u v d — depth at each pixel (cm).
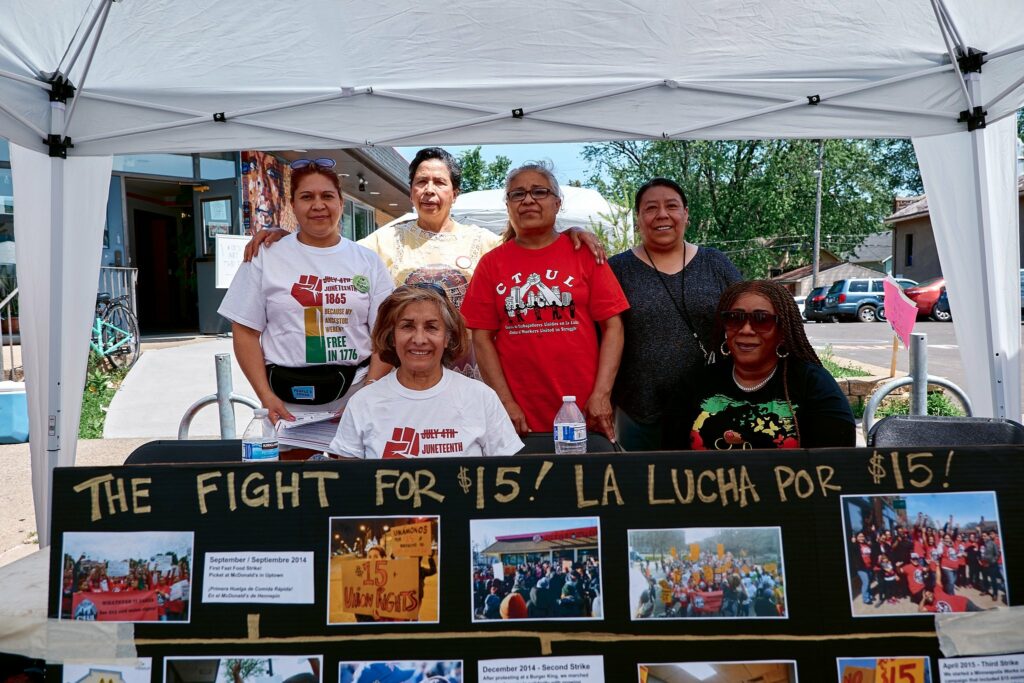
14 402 699
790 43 358
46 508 375
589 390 329
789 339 252
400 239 407
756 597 154
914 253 3306
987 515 157
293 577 157
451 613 155
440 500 161
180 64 363
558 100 391
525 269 329
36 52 343
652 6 328
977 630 152
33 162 370
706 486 161
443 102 388
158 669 153
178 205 1512
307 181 299
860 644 152
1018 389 367
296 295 298
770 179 3578
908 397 786
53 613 156
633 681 151
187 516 160
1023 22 331
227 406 497
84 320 387
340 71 377
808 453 162
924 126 374
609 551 157
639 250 365
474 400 248
